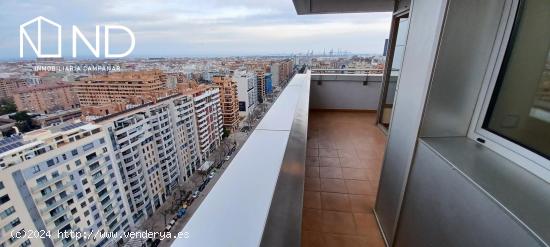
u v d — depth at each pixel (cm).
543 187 73
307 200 198
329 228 169
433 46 101
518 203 65
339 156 271
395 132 146
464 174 81
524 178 78
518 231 59
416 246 117
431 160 104
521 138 86
